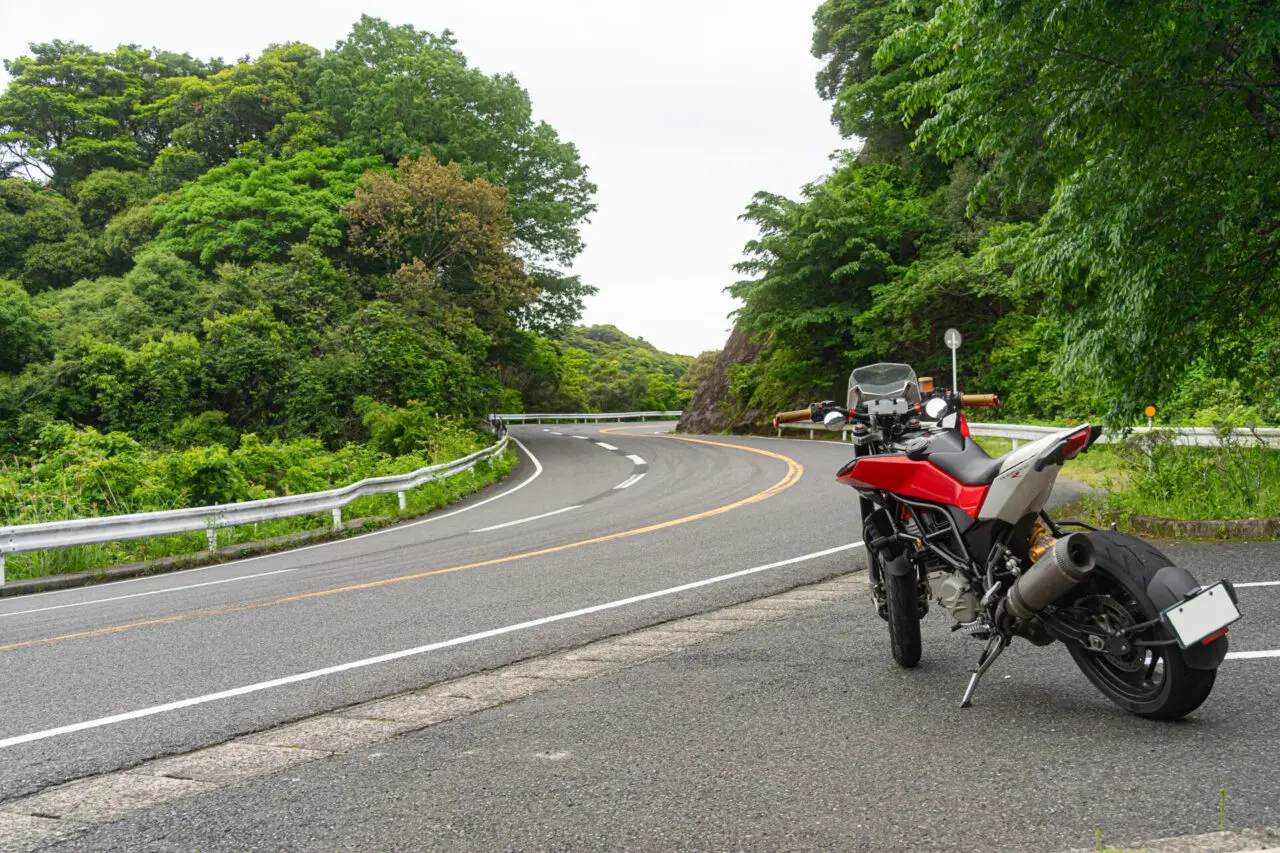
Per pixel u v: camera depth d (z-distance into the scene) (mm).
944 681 4812
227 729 4719
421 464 25953
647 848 3004
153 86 66750
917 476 4633
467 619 7254
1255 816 2971
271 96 53625
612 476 24953
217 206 43375
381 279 42219
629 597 7793
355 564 11445
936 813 3146
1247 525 8695
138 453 19750
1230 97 9297
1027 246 11578
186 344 35281
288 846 3191
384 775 3865
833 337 37156
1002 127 10109
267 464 22734
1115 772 3422
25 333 36062
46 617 9039
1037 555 4164
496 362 52375
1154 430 10750
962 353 32938
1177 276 9750
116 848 3273
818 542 10312
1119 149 9648
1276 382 12562
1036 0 8859
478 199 41812
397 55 49938
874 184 41031
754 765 3723
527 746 4141
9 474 17719
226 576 11391
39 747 4598
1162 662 3869
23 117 62719
